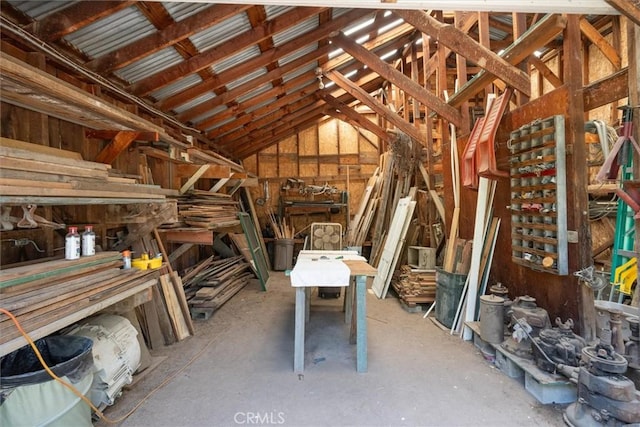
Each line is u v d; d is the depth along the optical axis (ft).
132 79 9.98
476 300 10.83
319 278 8.58
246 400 7.27
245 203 23.94
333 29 12.33
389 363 9.03
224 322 12.51
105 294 6.48
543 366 7.35
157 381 8.07
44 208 7.48
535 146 8.71
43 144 7.09
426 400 7.23
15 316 4.63
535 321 8.05
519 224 9.61
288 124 23.17
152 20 7.91
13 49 6.63
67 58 7.39
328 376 8.32
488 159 9.39
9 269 5.22
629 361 6.17
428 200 17.57
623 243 8.44
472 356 9.45
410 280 14.17
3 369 5.85
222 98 13.75
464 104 13.00
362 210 23.75
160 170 12.73
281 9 9.79
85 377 5.59
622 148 6.43
